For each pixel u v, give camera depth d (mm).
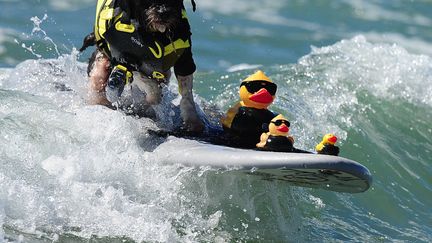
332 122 25312
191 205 18719
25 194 17688
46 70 23344
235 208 19062
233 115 19031
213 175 18594
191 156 18297
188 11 43938
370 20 46281
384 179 23688
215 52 37594
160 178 18609
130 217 17922
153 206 18172
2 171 18109
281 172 17266
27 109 20359
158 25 18531
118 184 18484
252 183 19031
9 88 22500
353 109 26438
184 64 19781
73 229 17516
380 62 28953
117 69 19625
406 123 26703
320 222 20312
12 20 37438
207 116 21797
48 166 18562
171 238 17781
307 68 28703
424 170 24781
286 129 17656
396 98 27500
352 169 16359
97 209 17906
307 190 21453
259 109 18828
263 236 18828
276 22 44219
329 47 30328
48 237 17141
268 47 39500
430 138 26312
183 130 20406
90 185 18219
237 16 44344
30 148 19109
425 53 41531
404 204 22625
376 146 25078
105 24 19484
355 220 20938
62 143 19328
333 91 27109
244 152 17656
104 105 21219
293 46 40094
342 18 46344
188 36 19484
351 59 29219
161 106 21078
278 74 28219
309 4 48094
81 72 22750
